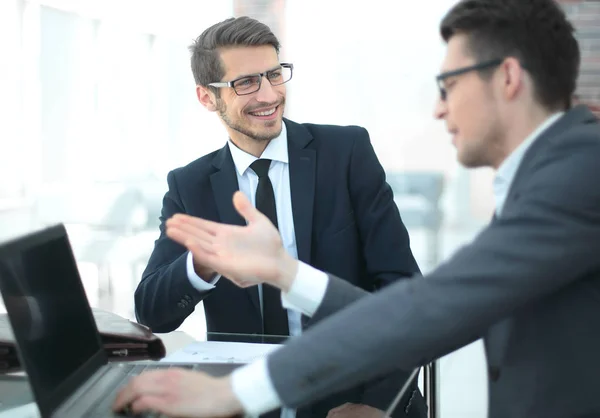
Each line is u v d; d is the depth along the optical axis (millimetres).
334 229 1651
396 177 5363
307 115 5293
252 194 1666
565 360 871
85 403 1048
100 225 4047
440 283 827
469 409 2115
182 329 1637
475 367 2391
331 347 842
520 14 887
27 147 4586
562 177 821
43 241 1134
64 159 4688
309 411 1183
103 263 3842
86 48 4848
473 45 909
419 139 5316
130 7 4895
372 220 1663
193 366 1259
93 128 4883
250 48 1545
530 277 803
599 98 3949
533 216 813
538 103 904
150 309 1554
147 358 1364
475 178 5270
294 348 863
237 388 882
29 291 1028
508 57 891
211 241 1105
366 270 1683
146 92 4977
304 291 1105
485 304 810
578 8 3955
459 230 5293
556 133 881
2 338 1278
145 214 4164
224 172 1661
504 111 909
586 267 824
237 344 1466
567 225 800
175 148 5020
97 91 4898
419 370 1378
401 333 823
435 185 5316
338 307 1097
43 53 4637
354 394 1236
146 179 4699
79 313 1211
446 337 821
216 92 1593
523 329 904
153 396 928
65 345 1113
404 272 1632
